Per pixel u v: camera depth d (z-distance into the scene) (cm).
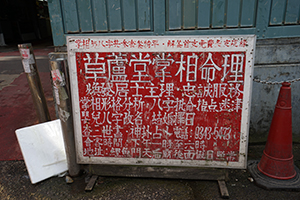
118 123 218
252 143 308
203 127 213
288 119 219
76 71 210
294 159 270
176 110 211
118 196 215
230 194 217
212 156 218
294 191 217
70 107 220
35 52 1009
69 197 216
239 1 255
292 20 262
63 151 254
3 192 224
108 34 272
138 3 260
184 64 201
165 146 220
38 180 236
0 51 1069
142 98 211
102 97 214
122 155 225
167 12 261
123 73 207
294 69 280
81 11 267
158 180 237
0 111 389
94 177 238
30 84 290
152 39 198
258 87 285
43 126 251
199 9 258
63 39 278
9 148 296
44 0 2055
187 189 223
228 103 206
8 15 1548
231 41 194
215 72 201
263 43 271
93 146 225
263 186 221
